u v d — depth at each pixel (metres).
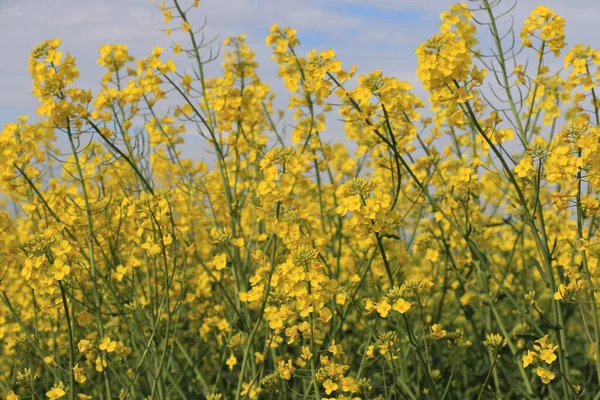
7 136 1.63
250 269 1.72
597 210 1.42
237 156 1.80
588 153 1.40
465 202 1.62
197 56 1.77
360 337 1.91
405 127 1.60
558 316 1.48
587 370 1.64
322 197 1.95
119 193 1.89
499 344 1.47
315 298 1.38
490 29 1.52
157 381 1.52
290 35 1.74
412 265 1.98
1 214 1.62
